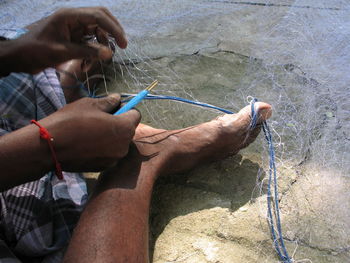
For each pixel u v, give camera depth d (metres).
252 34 1.97
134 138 1.17
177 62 1.79
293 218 1.09
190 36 1.99
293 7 2.18
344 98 1.53
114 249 0.84
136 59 1.82
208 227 1.08
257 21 2.08
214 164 1.27
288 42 1.88
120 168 1.04
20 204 1.02
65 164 0.90
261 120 1.22
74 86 1.40
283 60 1.76
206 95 1.59
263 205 1.12
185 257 1.01
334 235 1.04
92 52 0.94
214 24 2.08
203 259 1.00
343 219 1.08
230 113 1.34
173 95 1.59
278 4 2.23
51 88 1.24
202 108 1.51
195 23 2.10
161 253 1.03
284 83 1.62
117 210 0.92
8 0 2.30
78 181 1.17
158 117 1.49
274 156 1.26
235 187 1.19
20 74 1.20
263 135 1.37
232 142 1.19
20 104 1.19
